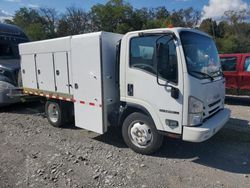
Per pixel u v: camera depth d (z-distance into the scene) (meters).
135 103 5.19
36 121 7.97
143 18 55.50
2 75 9.03
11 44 10.40
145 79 4.96
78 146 5.78
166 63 4.65
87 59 5.64
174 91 4.61
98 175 4.44
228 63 10.79
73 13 56.69
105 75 5.50
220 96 5.62
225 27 53.78
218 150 5.56
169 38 4.62
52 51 6.62
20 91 8.62
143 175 4.45
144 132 5.21
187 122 4.60
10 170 4.70
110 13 53.69
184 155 5.30
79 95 6.00
